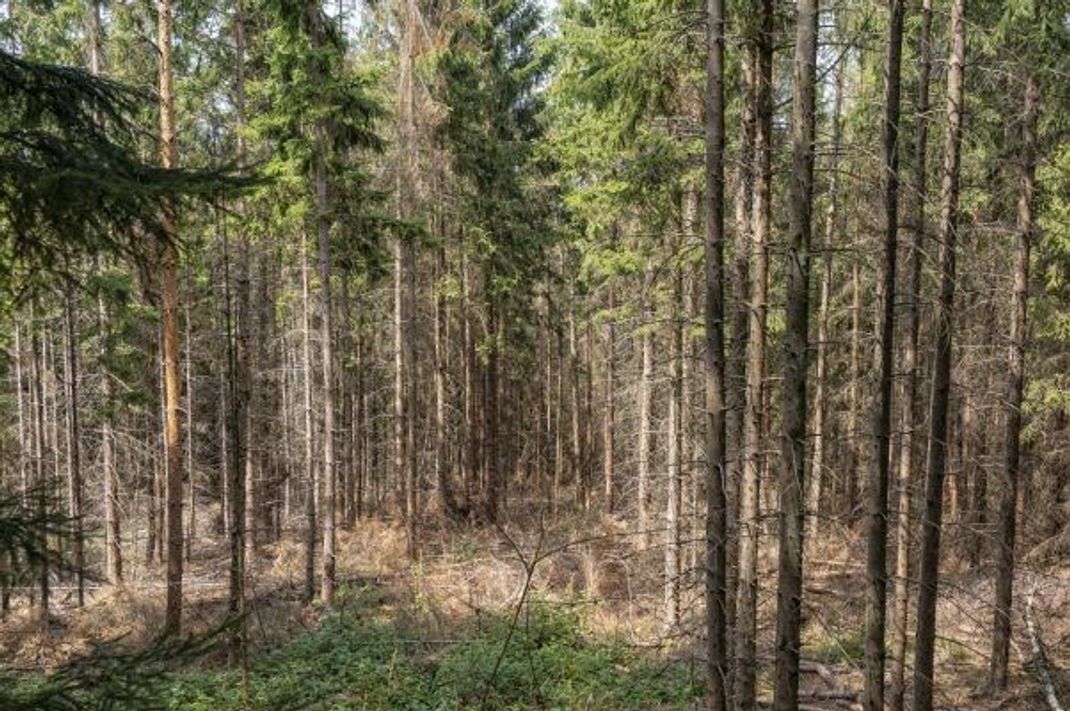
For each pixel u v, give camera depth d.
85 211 4.34
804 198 7.48
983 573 17.89
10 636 14.73
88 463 23.28
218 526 26.98
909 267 11.19
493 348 26.22
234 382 10.02
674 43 9.31
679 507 14.41
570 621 14.48
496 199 22.41
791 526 7.61
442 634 14.30
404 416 24.27
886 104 8.57
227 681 11.26
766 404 10.91
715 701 8.03
